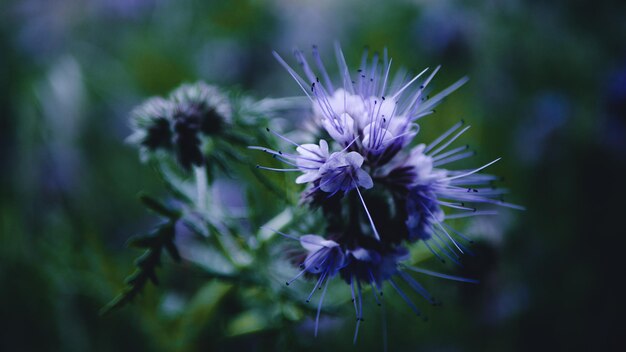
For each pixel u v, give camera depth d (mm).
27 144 146
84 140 153
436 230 90
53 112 148
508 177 153
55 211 139
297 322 101
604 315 139
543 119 159
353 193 84
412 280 86
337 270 79
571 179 153
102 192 151
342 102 84
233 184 134
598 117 162
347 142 81
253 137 99
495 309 131
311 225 92
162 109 97
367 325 134
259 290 102
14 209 138
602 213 149
